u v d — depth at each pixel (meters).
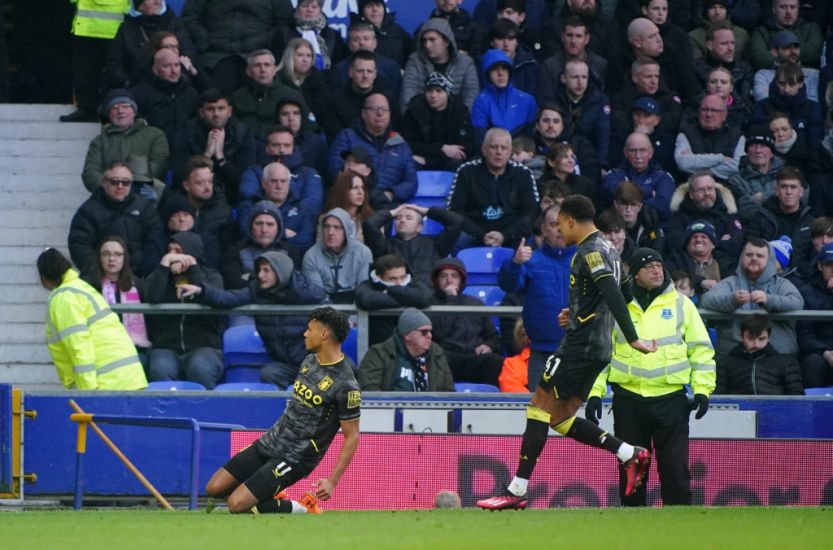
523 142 52.34
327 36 58.34
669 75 56.16
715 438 40.75
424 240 48.19
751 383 44.28
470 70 55.44
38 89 66.50
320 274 45.69
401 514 28.88
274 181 48.19
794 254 49.84
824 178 52.62
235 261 46.25
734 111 54.75
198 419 40.72
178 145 51.47
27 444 40.28
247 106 52.97
